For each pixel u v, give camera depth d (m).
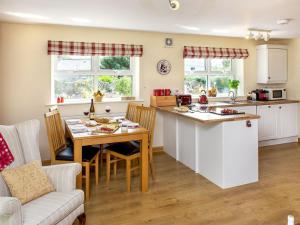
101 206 2.88
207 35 5.18
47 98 4.27
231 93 5.61
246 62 5.64
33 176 2.22
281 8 3.27
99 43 4.47
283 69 5.69
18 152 2.40
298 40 5.50
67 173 2.33
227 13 3.48
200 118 3.30
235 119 3.31
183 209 2.80
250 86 5.73
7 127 2.42
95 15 3.55
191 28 4.46
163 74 4.96
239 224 2.50
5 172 2.14
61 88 4.54
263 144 5.43
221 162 3.33
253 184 3.45
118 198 3.07
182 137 4.29
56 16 3.60
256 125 3.48
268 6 3.18
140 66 4.79
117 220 2.60
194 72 5.39
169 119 4.73
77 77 4.62
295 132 5.69
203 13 3.48
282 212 2.72
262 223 2.51
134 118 4.11
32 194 2.11
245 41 5.59
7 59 4.02
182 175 3.79
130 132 3.08
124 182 3.54
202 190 3.28
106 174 3.77
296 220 2.56
